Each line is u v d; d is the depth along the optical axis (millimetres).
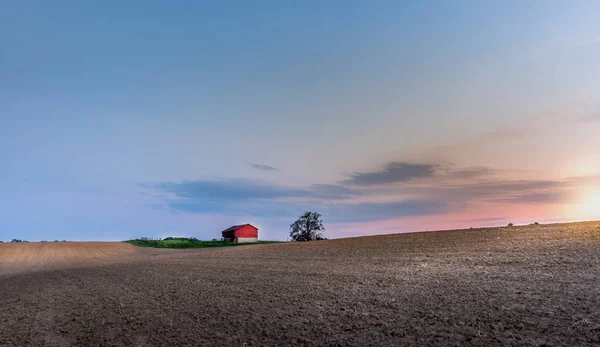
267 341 6684
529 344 5539
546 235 18312
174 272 18406
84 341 7668
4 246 56625
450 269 12297
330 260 18297
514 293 8352
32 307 11945
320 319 7688
